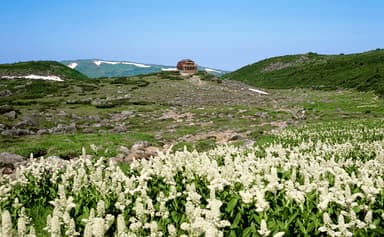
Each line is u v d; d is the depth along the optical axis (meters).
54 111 71.06
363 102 86.19
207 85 135.00
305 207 10.52
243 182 11.74
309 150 25.23
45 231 12.90
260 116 66.19
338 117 64.56
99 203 10.07
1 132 44.50
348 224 9.31
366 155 24.41
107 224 9.39
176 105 89.81
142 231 9.86
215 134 44.72
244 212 10.41
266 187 11.27
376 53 183.75
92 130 53.88
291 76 189.88
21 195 14.98
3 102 87.75
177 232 9.94
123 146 33.03
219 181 12.17
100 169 14.30
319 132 39.88
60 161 24.94
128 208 11.65
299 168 15.69
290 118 63.44
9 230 8.17
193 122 60.75
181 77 149.12
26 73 153.12
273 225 9.39
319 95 114.50
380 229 9.52
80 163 18.20
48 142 34.66
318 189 11.21
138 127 58.09
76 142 35.19
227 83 144.88
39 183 16.42
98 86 122.44
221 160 21.22
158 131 52.25
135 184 13.45
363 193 12.01
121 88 119.31
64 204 11.30
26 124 52.72
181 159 15.97
